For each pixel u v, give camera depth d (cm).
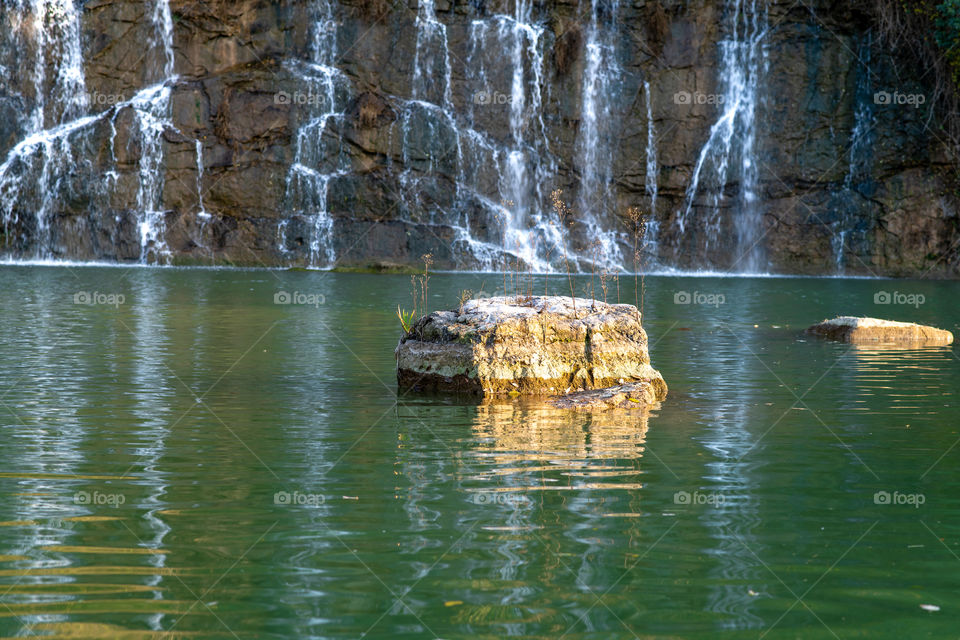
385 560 555
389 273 3722
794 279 3647
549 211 4188
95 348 1459
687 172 4172
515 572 539
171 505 657
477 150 4153
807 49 4088
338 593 509
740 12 4122
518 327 1127
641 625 473
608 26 4184
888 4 3981
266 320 1892
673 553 570
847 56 4069
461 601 500
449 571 539
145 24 4028
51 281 2925
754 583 527
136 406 1014
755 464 782
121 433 882
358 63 4106
